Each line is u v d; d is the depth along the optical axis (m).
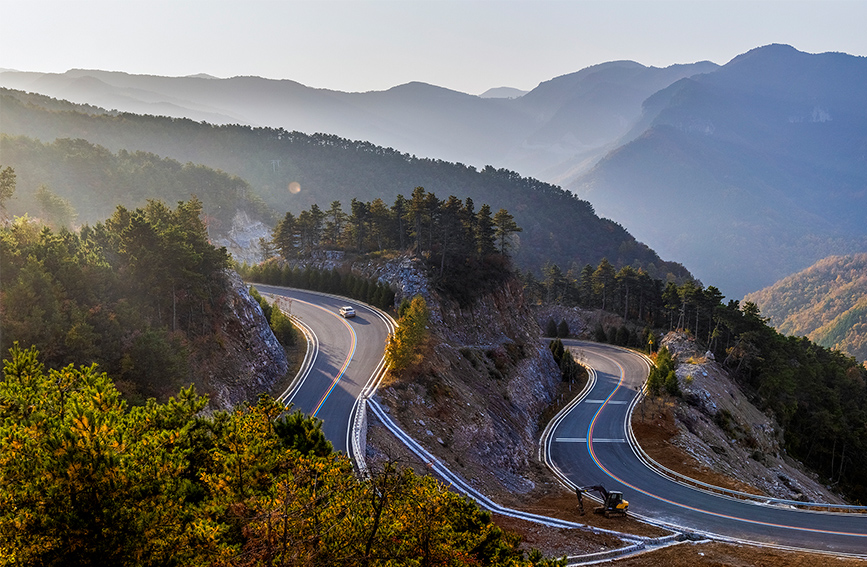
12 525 11.48
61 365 30.11
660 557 30.84
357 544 13.42
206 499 15.84
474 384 57.94
